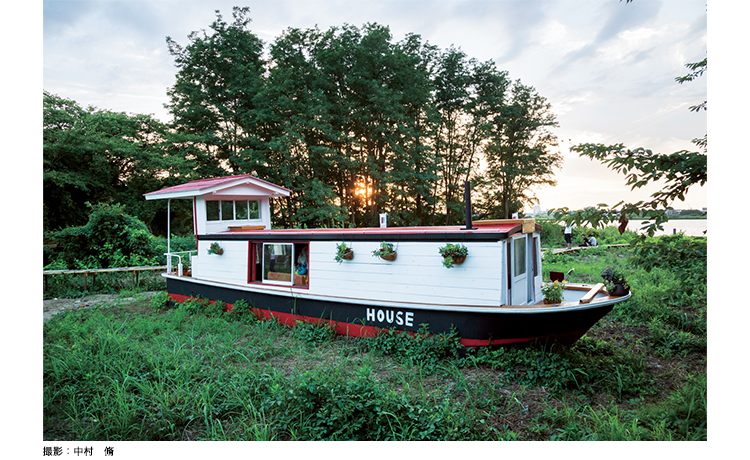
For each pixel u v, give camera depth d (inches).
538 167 1343.5
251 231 357.7
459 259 228.7
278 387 182.9
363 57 1050.1
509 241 231.6
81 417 178.4
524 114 1346.0
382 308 257.9
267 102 956.0
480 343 226.2
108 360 221.9
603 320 314.0
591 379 204.1
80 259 560.1
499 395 188.2
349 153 1110.4
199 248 373.7
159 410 177.9
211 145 1013.8
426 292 246.4
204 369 222.8
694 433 151.7
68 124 922.1
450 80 1317.7
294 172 1008.9
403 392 185.6
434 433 154.3
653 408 170.4
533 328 219.8
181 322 323.0
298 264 310.8
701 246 164.2
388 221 1159.6
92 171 915.4
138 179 1006.4
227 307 345.4
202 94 973.8
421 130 1227.9
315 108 958.4
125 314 367.6
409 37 1246.9
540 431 157.9
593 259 659.4
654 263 178.1
